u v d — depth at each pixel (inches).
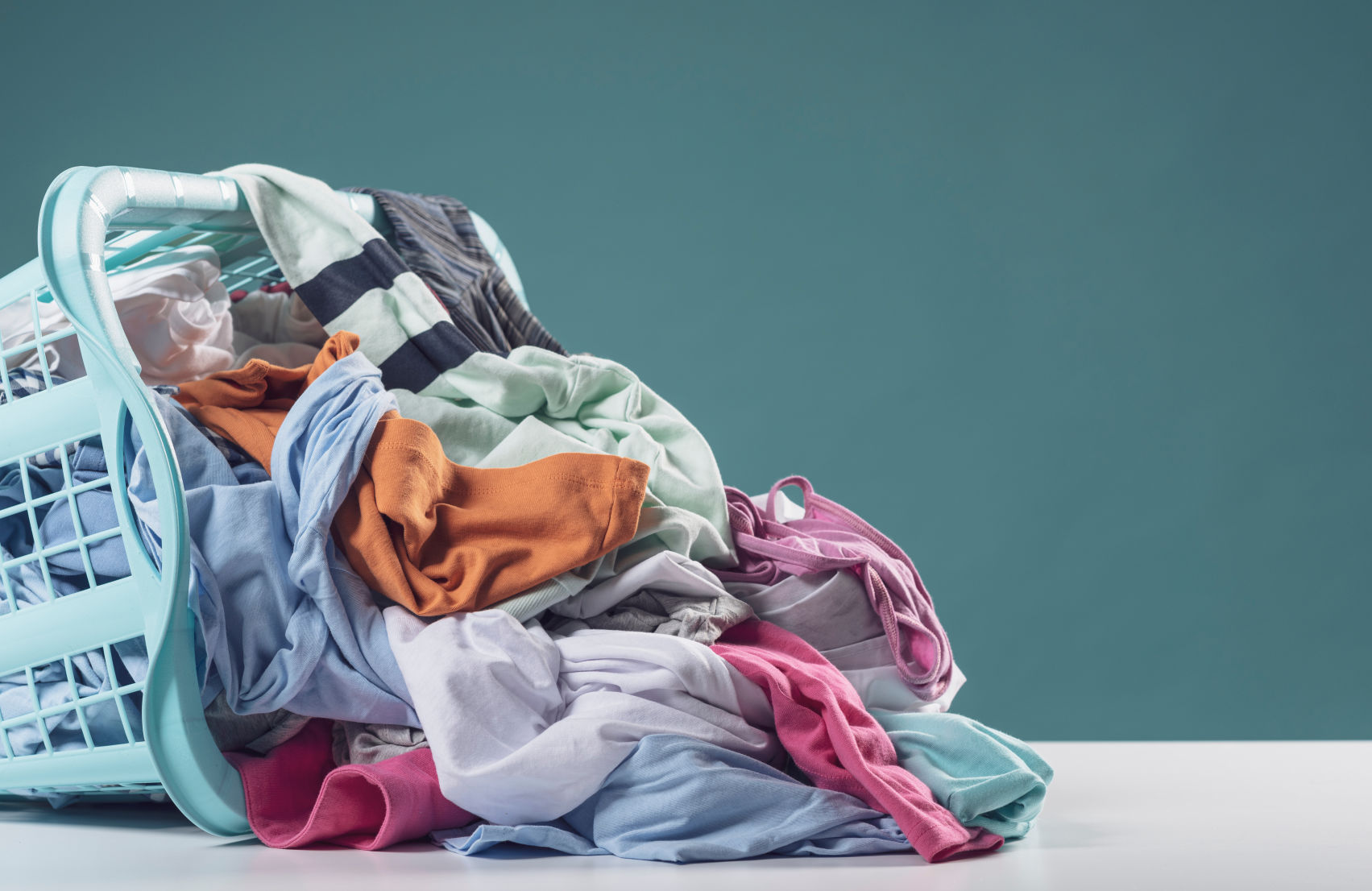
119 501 51.3
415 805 48.5
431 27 151.7
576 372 65.7
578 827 49.3
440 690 48.5
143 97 146.4
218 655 51.1
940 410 147.6
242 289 81.7
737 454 150.3
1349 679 139.9
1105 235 144.9
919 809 46.6
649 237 151.8
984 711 145.2
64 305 51.1
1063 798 63.7
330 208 68.2
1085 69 145.5
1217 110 143.3
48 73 145.2
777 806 47.5
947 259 147.9
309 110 149.5
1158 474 143.6
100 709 53.1
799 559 60.2
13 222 143.4
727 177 151.3
